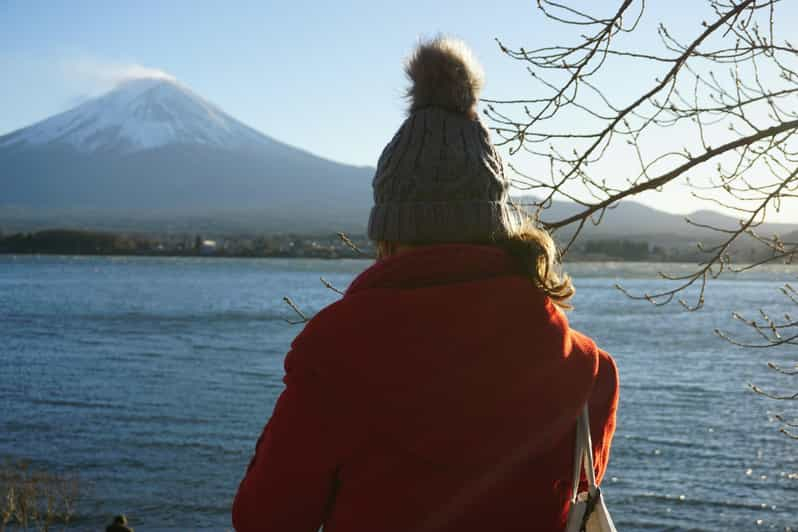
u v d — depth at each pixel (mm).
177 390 37562
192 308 91250
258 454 1357
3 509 17625
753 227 2869
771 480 22016
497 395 1299
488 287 1329
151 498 19625
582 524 1432
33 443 25781
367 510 1292
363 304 1309
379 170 1445
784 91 2854
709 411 33125
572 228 2830
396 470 1281
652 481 21969
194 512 18656
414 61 1469
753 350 56625
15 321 73188
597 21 2842
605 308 102812
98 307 91125
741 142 2783
